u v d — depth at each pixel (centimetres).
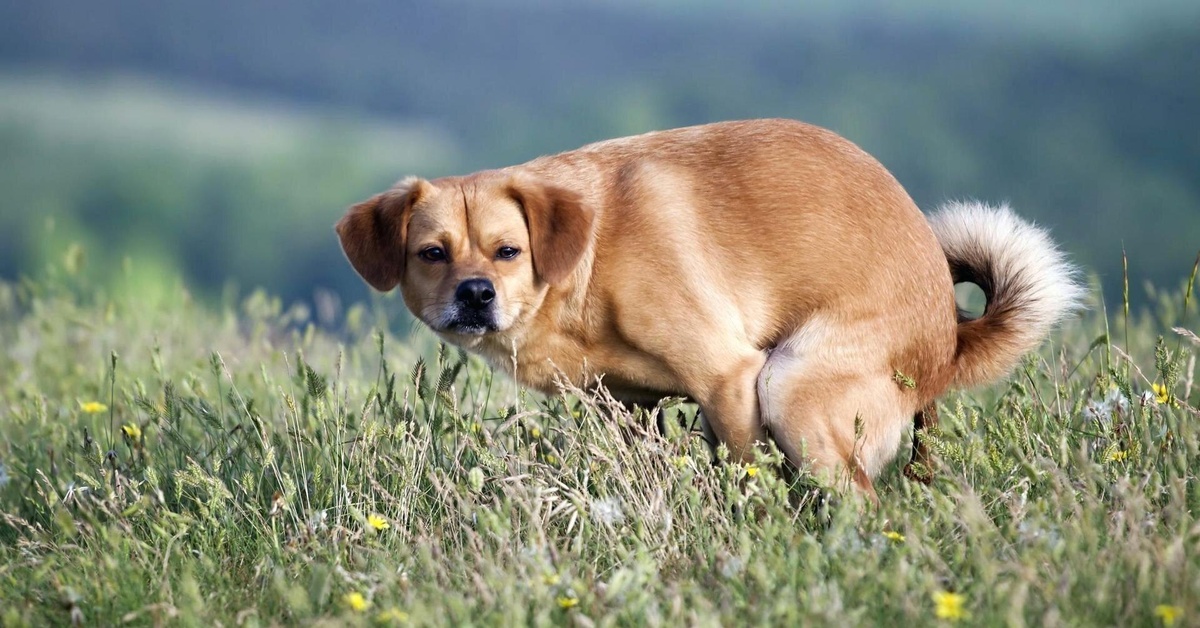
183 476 786
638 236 856
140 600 703
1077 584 620
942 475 725
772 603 624
